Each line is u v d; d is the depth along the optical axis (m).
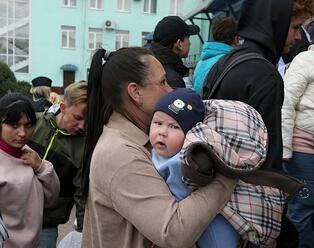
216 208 1.39
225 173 1.38
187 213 1.36
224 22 3.98
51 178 2.49
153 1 27.12
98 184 1.52
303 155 3.03
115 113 1.67
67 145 2.63
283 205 1.58
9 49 27.17
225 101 1.55
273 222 1.50
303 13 2.06
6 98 2.41
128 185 1.44
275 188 1.48
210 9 12.93
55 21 26.64
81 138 2.66
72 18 26.70
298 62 2.98
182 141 1.45
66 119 2.57
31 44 26.67
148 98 1.61
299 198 3.03
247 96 1.89
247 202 1.47
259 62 1.92
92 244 1.67
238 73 1.93
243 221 1.45
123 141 1.52
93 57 1.73
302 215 3.05
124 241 1.53
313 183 3.03
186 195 1.43
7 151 2.39
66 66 26.77
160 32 3.79
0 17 27.00
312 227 3.15
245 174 1.39
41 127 2.68
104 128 1.67
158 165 1.50
